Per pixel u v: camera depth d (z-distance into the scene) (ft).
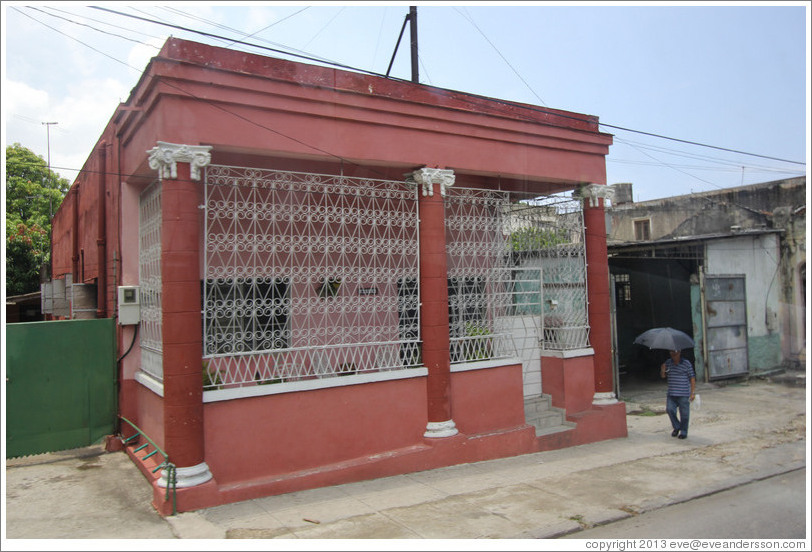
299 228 25.39
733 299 48.37
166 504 18.57
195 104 20.16
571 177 31.07
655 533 17.89
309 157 23.21
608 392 31.86
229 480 20.36
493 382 27.71
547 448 28.37
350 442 23.09
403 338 25.79
